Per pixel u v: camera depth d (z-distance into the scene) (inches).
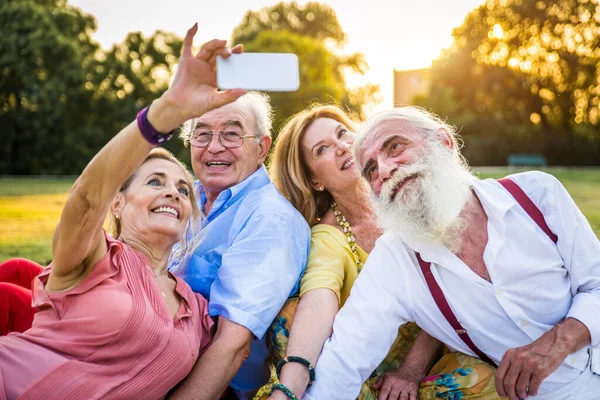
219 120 116.0
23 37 1330.0
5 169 1380.4
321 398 93.1
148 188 94.2
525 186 98.7
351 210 119.2
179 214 96.1
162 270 95.7
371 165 100.6
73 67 1411.2
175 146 1255.5
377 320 96.8
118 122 1544.0
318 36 2094.0
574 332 89.5
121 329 80.1
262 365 108.9
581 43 1708.9
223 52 77.1
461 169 100.3
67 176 1409.9
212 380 92.0
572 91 1700.3
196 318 94.4
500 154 1660.9
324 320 99.4
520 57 1779.0
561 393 93.8
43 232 343.0
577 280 96.3
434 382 96.0
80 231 77.8
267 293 99.3
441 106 1772.9
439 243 95.9
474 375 94.3
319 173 118.9
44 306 82.4
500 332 95.0
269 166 129.8
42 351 78.5
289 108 1465.3
